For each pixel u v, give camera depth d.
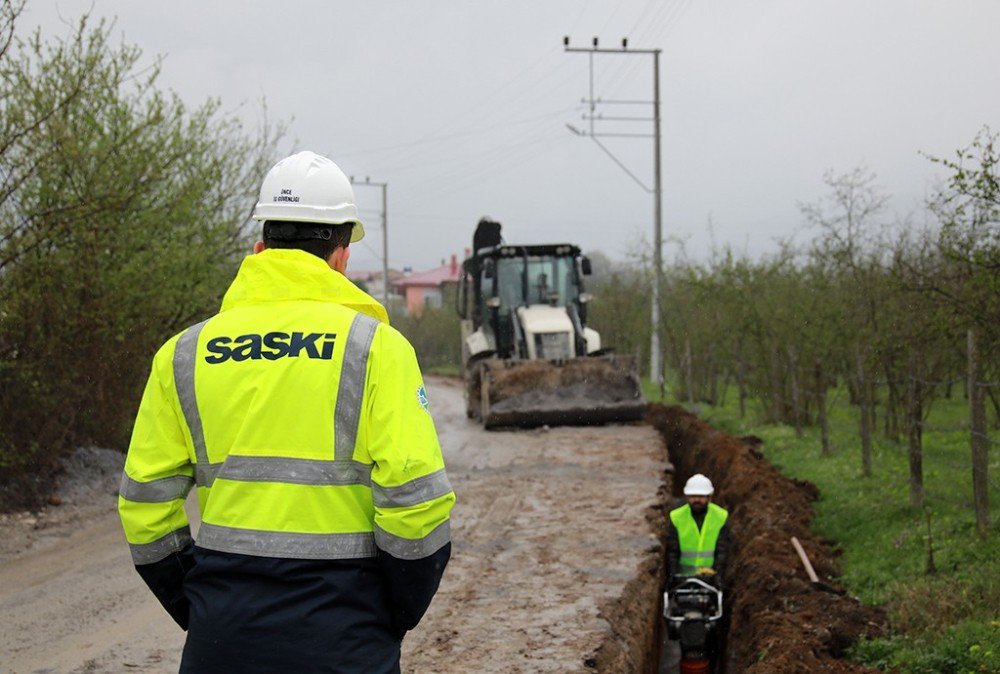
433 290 86.06
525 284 19.56
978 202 7.23
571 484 11.95
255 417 2.35
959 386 15.88
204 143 12.90
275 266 2.50
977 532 7.32
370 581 2.35
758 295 16.22
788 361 15.45
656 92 26.05
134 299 10.86
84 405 11.17
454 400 26.56
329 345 2.40
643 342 27.39
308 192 2.54
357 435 2.35
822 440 12.31
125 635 6.33
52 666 5.76
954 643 5.60
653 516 10.12
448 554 2.38
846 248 13.16
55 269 10.20
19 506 10.16
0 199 9.88
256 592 2.28
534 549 8.80
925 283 8.56
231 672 2.26
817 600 7.02
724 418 17.12
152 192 11.73
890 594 6.76
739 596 8.29
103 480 11.34
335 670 2.26
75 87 10.29
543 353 18.55
